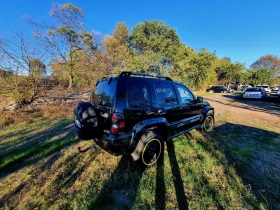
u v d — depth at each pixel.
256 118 6.73
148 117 2.73
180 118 3.56
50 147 3.59
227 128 5.16
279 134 4.62
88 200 2.05
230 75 35.66
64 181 2.43
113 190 2.23
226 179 2.48
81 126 2.48
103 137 2.58
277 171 2.71
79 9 12.91
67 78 10.11
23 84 7.04
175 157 3.13
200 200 2.06
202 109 4.45
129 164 2.85
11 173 2.64
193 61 19.33
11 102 6.62
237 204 2.00
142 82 2.76
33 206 1.97
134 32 24.52
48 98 8.02
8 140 4.04
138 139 2.58
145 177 2.51
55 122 5.70
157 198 2.09
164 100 3.11
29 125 5.33
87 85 10.80
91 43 14.21
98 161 2.98
